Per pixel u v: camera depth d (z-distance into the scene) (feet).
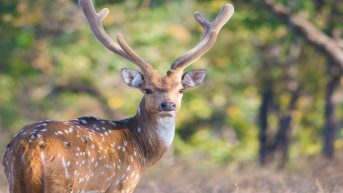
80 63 108.88
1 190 56.18
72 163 37.99
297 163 82.17
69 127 38.99
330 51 80.84
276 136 99.71
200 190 58.08
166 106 42.98
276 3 81.00
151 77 43.80
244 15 88.02
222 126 126.11
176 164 86.28
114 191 41.52
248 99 121.80
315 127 111.24
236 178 66.59
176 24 108.37
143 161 43.70
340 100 111.96
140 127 44.06
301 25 80.89
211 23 47.42
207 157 105.70
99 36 45.68
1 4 86.07
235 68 110.52
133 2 97.60
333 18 84.64
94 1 79.87
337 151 96.73
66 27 103.81
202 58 109.70
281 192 55.77
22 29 98.53
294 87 102.58
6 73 108.58
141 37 105.29
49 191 37.29
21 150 37.01
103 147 40.52
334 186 56.03
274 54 105.60
